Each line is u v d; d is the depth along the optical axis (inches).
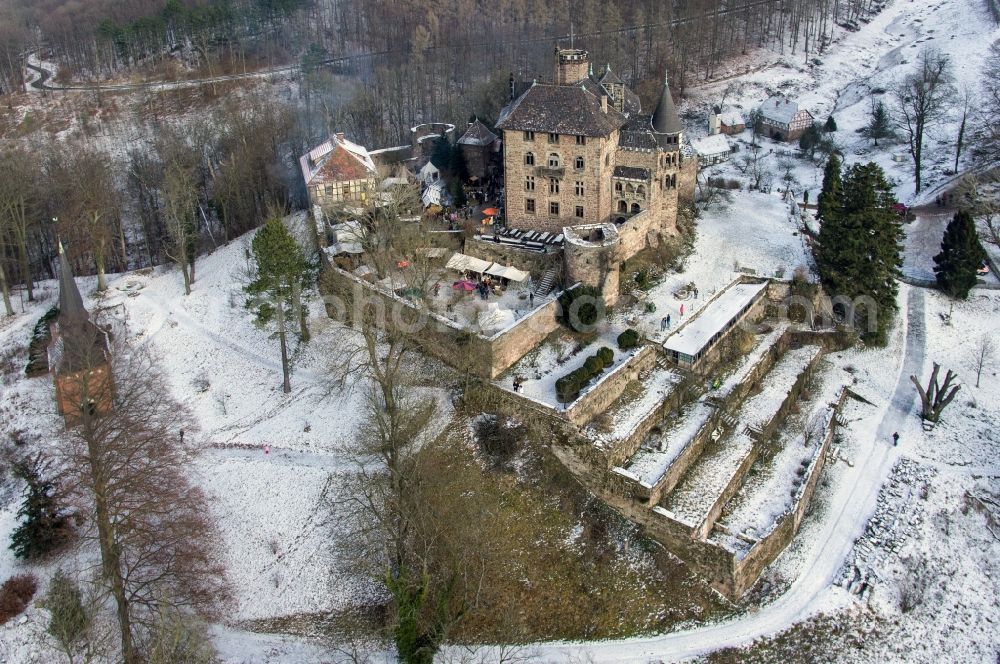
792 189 5251.0
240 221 4901.6
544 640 2527.1
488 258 3858.3
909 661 2532.0
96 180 4643.2
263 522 2797.7
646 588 2645.2
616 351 3302.2
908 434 3341.5
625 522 2797.7
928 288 4124.0
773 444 3230.8
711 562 2669.8
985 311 3978.8
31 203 4315.9
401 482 2632.9
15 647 2453.2
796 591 2706.7
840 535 2918.3
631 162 3895.2
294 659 2461.9
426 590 2340.1
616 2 7864.2
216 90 7352.4
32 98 7628.0
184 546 2637.8
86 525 2765.7
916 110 5246.1
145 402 3061.0
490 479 2847.0
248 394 3299.7
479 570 2605.8
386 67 7258.9
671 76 6806.1
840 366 3695.9
